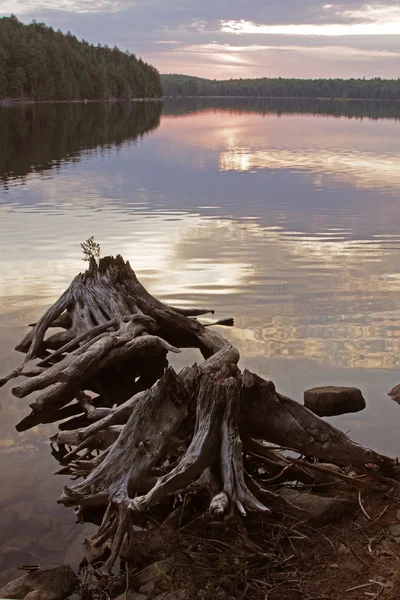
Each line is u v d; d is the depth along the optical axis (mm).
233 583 4266
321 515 4957
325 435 5594
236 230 16672
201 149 40219
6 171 28812
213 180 25969
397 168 30766
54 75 160125
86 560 4758
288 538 4703
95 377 8672
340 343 9148
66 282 12141
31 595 4297
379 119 92500
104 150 39250
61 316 10484
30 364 8844
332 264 13445
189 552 4590
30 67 154625
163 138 49406
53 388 7793
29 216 18312
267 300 11086
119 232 16266
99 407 7836
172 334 9727
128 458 5184
